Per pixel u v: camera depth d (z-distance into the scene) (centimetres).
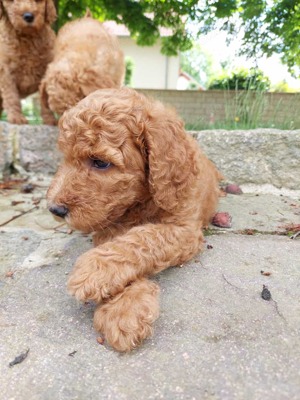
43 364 22
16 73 72
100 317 24
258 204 54
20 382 20
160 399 19
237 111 93
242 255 36
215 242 39
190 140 34
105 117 28
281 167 62
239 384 20
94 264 26
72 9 116
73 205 28
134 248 28
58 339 24
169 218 32
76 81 62
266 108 94
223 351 23
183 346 23
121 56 74
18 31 68
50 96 64
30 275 32
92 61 63
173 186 30
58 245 39
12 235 42
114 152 28
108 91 31
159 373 21
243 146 63
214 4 104
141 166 30
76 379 21
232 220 47
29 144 69
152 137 29
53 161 69
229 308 27
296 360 22
